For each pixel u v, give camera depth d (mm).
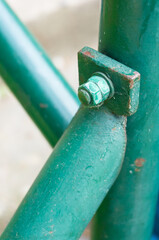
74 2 2152
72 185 445
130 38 434
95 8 2195
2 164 1665
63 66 2061
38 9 2117
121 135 454
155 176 511
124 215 532
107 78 437
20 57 571
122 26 433
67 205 445
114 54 447
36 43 590
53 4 2141
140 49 436
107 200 526
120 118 453
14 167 1651
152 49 436
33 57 573
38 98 562
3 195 1555
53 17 2131
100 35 455
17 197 1544
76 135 451
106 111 451
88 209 454
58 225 446
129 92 432
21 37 580
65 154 449
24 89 567
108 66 436
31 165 1655
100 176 450
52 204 444
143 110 462
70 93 571
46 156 1688
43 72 569
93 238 575
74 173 445
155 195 531
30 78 565
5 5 590
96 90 429
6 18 582
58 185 445
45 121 562
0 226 1456
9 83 581
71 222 449
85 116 454
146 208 532
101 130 449
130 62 443
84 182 445
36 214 445
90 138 448
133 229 545
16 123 1829
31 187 455
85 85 429
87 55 446
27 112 578
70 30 2199
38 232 444
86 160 446
